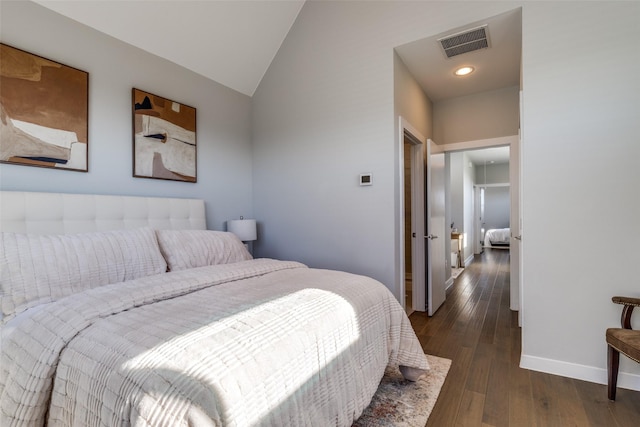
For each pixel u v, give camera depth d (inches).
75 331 45.9
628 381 75.7
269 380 39.0
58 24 87.2
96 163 94.7
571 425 63.0
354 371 56.9
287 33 134.6
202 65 123.8
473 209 339.3
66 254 69.0
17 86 79.4
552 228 83.0
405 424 62.9
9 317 57.8
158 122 110.7
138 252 81.1
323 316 53.3
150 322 47.0
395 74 109.2
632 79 74.7
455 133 152.0
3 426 45.0
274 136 140.6
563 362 82.2
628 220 75.5
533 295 85.5
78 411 38.4
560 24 82.0
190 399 32.0
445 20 98.7
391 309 75.1
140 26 101.6
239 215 142.6
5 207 74.0
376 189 110.3
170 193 115.2
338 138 119.6
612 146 76.6
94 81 94.7
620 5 75.7
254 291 64.3
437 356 93.8
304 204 130.0
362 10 113.9
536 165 84.6
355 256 115.4
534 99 84.8
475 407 68.9
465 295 167.2
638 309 75.1
